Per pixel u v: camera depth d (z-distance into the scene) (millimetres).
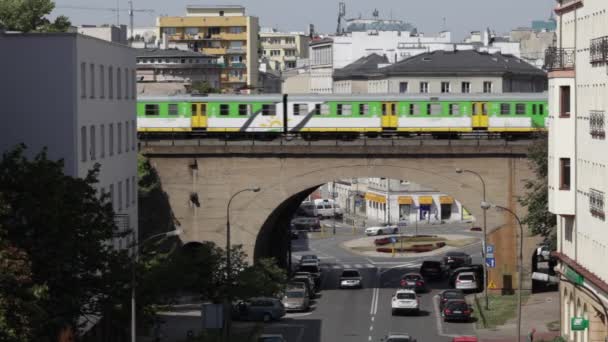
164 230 119062
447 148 117750
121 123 100938
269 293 93125
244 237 119500
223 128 134250
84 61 88625
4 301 56000
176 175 119188
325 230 193875
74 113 86438
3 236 60125
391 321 103188
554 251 101812
